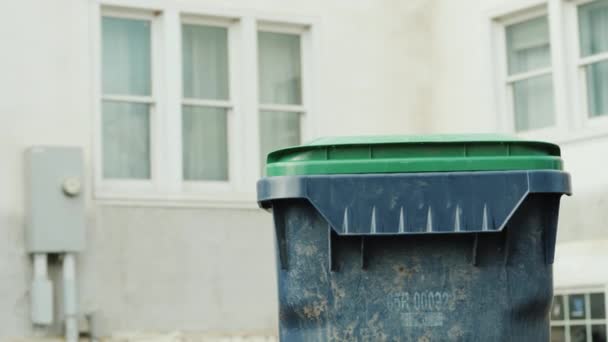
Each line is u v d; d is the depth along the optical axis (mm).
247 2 13695
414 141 6566
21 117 12422
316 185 6547
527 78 13680
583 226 12594
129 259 12773
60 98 12633
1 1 12453
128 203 12820
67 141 12625
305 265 6602
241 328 13250
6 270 12133
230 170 13633
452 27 14398
